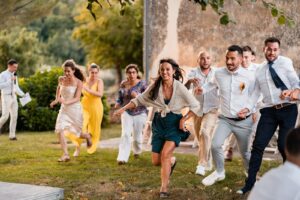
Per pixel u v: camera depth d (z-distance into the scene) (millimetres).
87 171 9703
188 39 13867
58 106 18125
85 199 7719
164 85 7688
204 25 13711
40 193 7262
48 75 18266
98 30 30719
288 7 12844
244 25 13336
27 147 13023
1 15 13773
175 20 13961
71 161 10789
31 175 9336
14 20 14156
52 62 37562
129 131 10570
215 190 8102
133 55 30422
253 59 9969
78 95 10797
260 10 13148
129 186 8430
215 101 9031
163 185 7762
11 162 10734
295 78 7492
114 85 37844
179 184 8516
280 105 7551
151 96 7750
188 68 13883
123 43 30594
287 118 7559
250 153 8312
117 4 29906
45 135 16234
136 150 11047
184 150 12492
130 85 10516
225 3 13430
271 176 3547
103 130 18375
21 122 17875
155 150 7918
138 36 30312
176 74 7793
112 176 9211
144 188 8328
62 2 40219
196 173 9242
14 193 7219
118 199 7746
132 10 30078
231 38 13484
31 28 39719
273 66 7609
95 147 11539
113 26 30469
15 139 14898
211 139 8945
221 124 8266
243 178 8938
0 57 26234
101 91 11484
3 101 14633
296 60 12812
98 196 7891
